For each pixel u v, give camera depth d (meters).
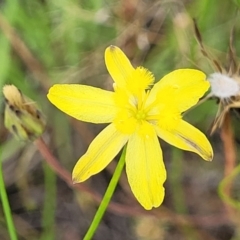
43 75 0.16
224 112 0.12
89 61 0.16
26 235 0.16
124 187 0.16
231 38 0.12
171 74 0.11
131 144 0.11
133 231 0.16
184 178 0.16
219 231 0.16
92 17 0.15
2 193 0.12
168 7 0.15
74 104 0.11
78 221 0.16
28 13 0.16
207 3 0.14
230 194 0.15
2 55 0.15
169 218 0.15
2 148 0.16
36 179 0.16
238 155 0.15
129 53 0.16
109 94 0.11
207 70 0.14
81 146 0.16
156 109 0.11
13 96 0.12
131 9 0.16
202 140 0.11
